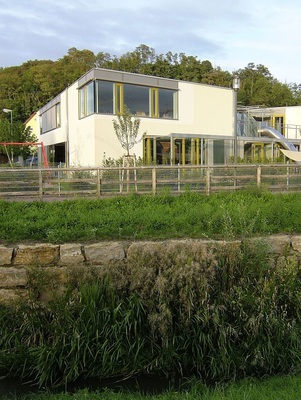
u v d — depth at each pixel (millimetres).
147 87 22391
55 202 8914
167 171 10633
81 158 22547
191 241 5688
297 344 4969
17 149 33219
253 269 5203
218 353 4828
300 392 4047
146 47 62156
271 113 34000
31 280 5227
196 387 4434
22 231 6422
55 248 5688
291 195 9984
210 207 8312
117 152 21438
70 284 5133
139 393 4363
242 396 4047
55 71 61562
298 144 27312
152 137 22609
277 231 6836
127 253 5684
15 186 10367
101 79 20828
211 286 5012
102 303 4988
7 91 64312
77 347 4770
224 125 25609
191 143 22656
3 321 5176
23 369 4793
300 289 5297
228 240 5762
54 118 27875
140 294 4953
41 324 5059
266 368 4820
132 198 9281
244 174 11102
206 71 59531
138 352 4832
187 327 4863
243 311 4934
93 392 4422
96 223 6992
